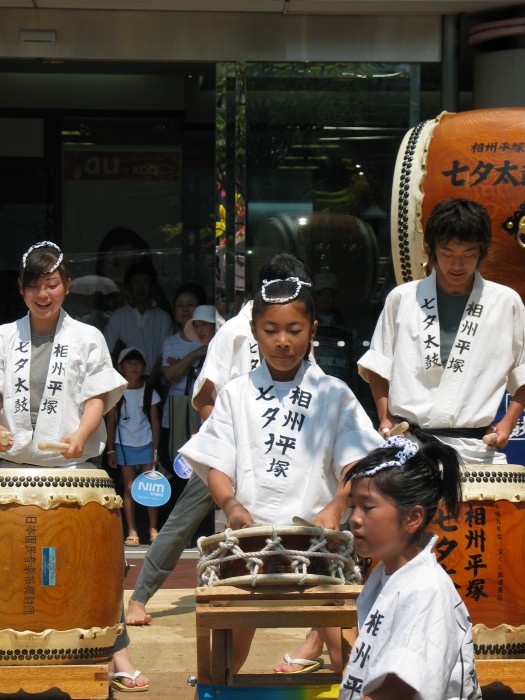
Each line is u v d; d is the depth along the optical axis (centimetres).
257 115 649
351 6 628
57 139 872
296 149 650
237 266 651
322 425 354
